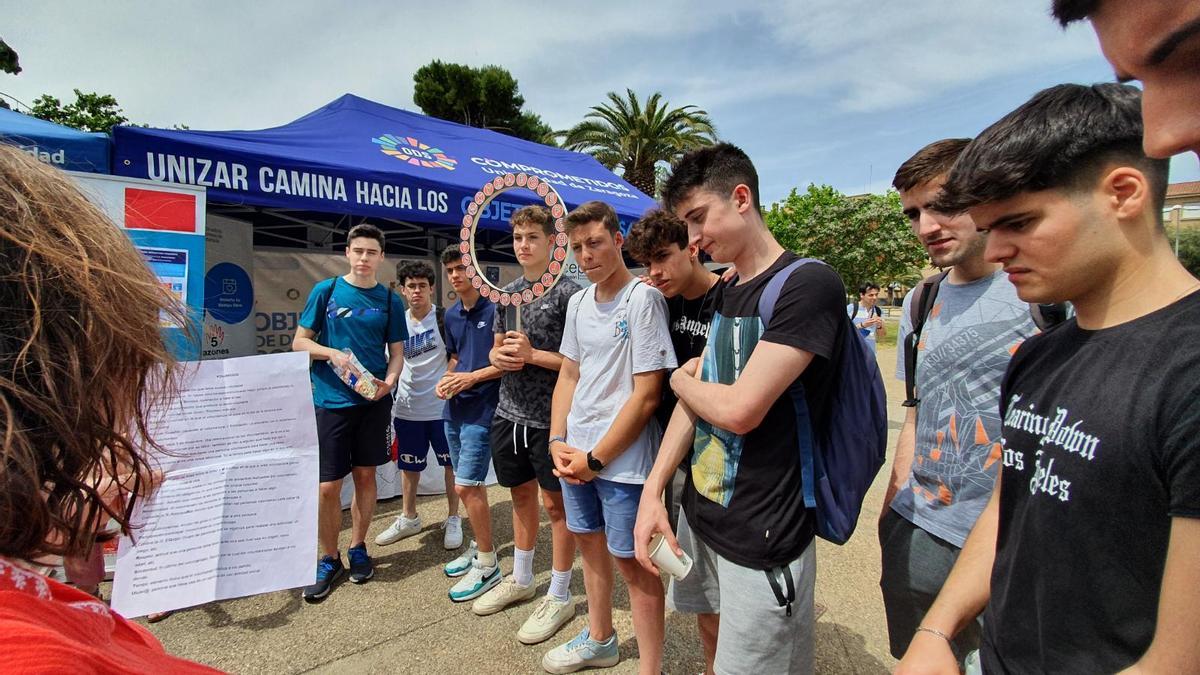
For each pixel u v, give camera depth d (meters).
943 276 1.71
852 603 2.77
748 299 1.53
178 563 1.57
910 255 17.98
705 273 2.31
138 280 0.49
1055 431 0.80
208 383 1.71
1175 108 0.41
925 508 1.58
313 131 4.91
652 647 2.02
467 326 3.05
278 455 1.76
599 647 2.26
